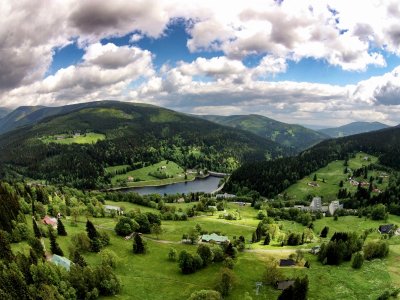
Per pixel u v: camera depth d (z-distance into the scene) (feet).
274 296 411.75
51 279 359.66
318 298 396.37
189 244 610.24
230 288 417.69
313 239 648.79
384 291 396.78
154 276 463.42
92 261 478.18
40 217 604.90
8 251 376.89
